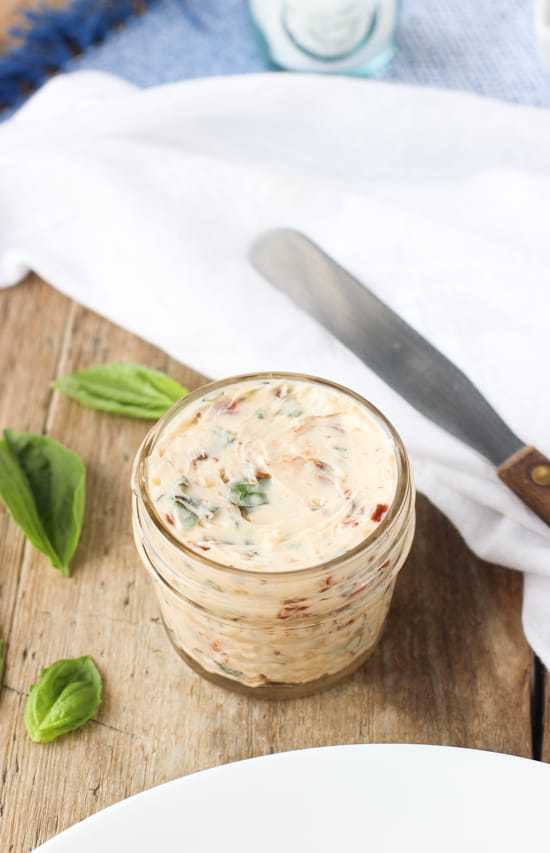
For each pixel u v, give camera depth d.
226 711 0.46
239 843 0.41
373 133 0.57
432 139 0.56
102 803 0.44
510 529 0.47
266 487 0.43
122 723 0.45
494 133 0.56
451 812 0.41
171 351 0.53
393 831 0.41
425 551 0.49
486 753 0.42
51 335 0.54
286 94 0.56
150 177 0.56
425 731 0.45
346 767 0.41
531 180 0.54
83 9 0.66
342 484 0.43
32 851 0.40
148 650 0.47
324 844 0.41
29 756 0.45
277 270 0.53
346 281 0.53
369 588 0.43
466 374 0.51
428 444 0.48
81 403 0.52
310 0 0.59
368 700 0.46
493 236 0.54
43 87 0.60
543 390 0.50
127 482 0.50
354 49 0.61
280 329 0.52
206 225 0.55
